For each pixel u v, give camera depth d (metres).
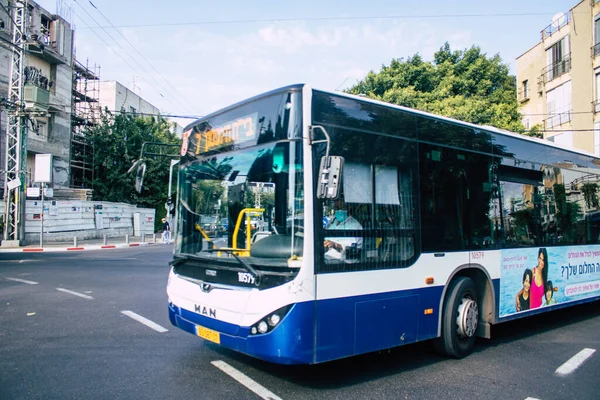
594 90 24.81
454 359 5.49
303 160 4.07
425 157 5.23
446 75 32.47
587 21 25.30
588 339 6.54
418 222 5.04
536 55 30.75
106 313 7.59
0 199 23.81
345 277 4.26
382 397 4.23
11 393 4.20
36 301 8.60
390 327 4.64
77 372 4.78
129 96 42.62
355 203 4.45
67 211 26.09
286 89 4.29
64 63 30.91
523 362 5.39
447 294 5.39
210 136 5.13
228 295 4.28
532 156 6.86
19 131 21.03
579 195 7.75
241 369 4.94
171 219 30.94
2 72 26.20
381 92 30.52
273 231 4.20
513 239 6.31
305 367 5.07
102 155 34.47
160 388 4.36
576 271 7.43
